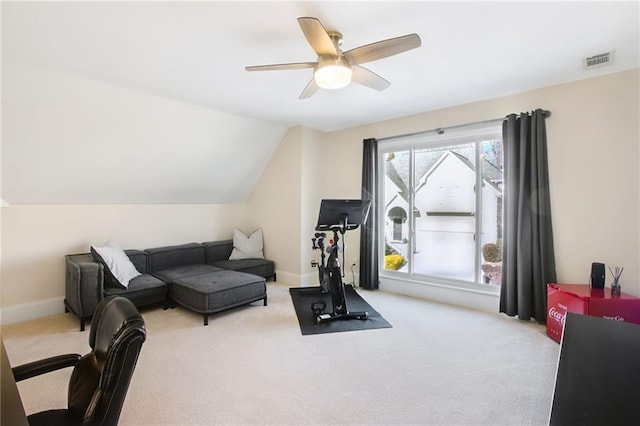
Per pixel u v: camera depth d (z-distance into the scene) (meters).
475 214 3.84
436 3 1.88
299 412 1.89
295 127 4.80
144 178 4.12
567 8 1.93
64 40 2.26
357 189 4.80
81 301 3.04
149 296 3.54
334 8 1.92
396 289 4.41
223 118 4.12
